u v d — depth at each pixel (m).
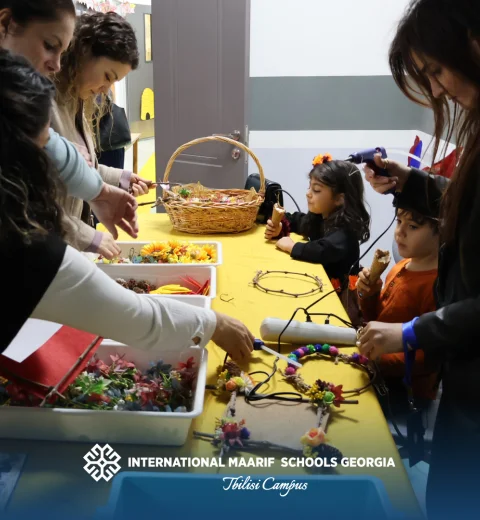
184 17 3.03
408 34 0.87
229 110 3.09
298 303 1.50
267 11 3.18
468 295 0.97
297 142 3.42
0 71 0.75
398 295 1.54
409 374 1.09
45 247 0.75
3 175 0.71
